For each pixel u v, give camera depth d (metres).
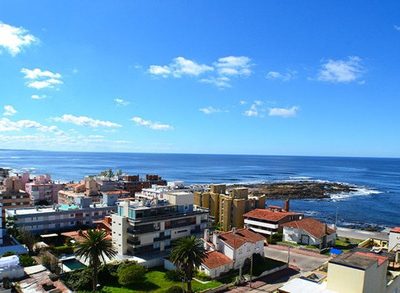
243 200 133.38
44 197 171.88
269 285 77.44
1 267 54.91
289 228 116.50
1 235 89.81
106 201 134.38
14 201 142.75
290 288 38.38
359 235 133.75
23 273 55.72
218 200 140.88
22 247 87.06
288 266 91.31
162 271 83.31
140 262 84.31
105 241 70.25
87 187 170.88
